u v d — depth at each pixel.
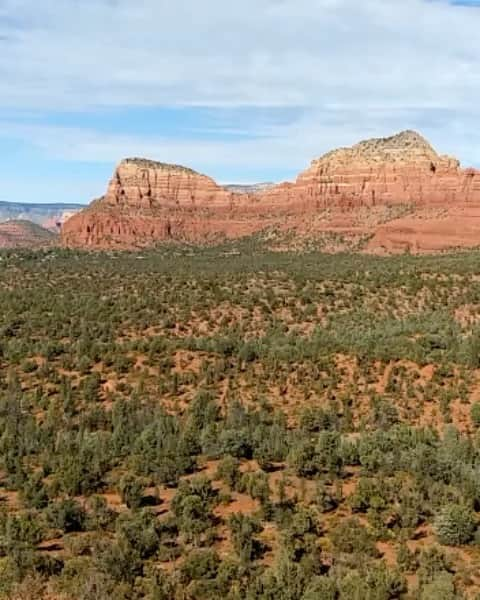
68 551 34.12
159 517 38.06
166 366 67.94
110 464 46.12
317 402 58.59
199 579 30.86
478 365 63.56
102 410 55.84
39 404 58.81
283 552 32.44
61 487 41.78
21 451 48.66
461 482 42.19
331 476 43.50
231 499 40.56
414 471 43.59
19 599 28.69
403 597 29.34
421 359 64.75
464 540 35.06
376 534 35.31
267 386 62.59
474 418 53.44
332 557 32.94
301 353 69.06
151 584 29.75
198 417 53.69
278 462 47.16
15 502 40.97
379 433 48.97
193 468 45.88
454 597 28.83
